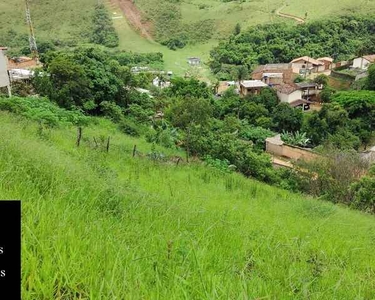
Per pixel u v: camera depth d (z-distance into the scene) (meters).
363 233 8.86
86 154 10.11
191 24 115.50
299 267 3.59
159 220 4.11
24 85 29.33
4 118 12.91
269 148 38.38
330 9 105.00
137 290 1.95
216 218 5.63
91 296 1.81
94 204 4.04
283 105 47.34
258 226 6.27
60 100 27.36
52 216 2.64
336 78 66.81
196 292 2.09
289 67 71.19
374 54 76.44
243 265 3.12
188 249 2.79
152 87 52.12
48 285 1.85
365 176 20.30
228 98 52.44
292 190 21.41
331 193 20.94
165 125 30.80
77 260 2.12
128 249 2.54
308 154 33.47
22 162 4.31
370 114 45.56
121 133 24.55
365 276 4.20
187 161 18.25
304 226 7.90
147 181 9.40
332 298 2.84
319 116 44.78
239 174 20.84
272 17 108.94
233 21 112.88
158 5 123.56
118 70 34.16
